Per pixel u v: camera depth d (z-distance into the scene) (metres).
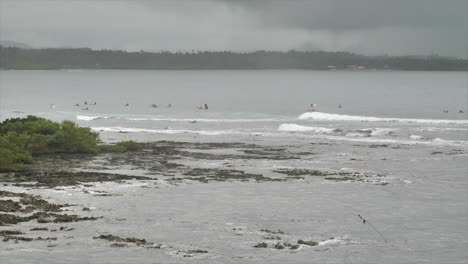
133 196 51.19
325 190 56.75
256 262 32.62
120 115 160.38
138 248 34.62
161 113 167.62
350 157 82.94
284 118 151.38
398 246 37.00
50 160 74.75
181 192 54.03
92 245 34.81
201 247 35.41
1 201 45.41
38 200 47.00
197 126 130.50
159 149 89.81
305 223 42.78
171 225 40.88
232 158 80.88
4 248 33.44
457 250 36.31
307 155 84.81
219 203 49.34
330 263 32.97
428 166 74.56
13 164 65.44
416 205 50.25
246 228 40.69
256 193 54.41
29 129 86.44
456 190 57.56
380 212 47.19
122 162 74.81
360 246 36.78
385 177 65.62
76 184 56.22
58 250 33.50
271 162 77.38
